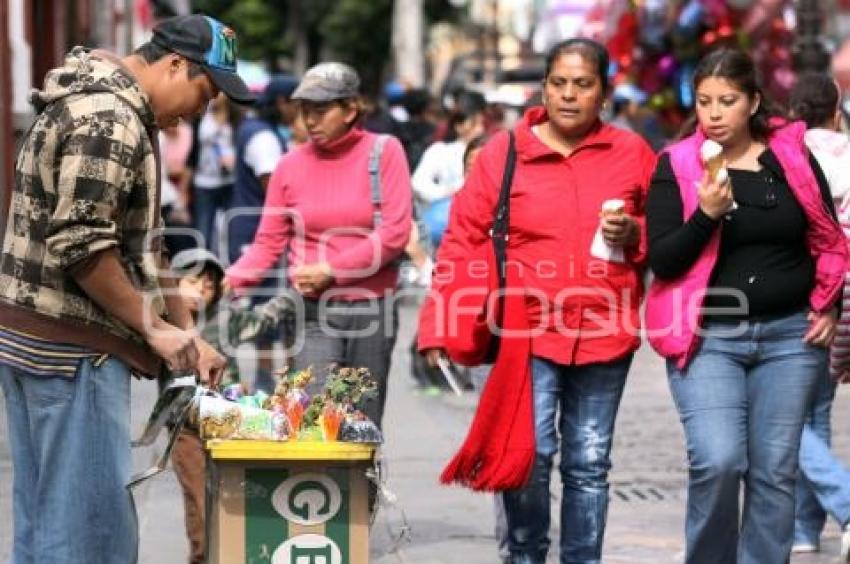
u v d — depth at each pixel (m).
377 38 91.69
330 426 9.35
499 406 11.07
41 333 8.76
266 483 9.34
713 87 10.43
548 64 11.23
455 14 96.25
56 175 8.59
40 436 8.87
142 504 14.20
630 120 28.39
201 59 8.91
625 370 11.37
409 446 17.33
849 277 11.60
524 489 11.32
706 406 10.38
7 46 24.31
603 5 36.06
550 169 11.25
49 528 8.89
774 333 10.44
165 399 9.27
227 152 28.36
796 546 12.94
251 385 17.25
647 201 10.64
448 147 19.61
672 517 14.20
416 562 12.60
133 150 8.58
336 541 9.40
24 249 8.77
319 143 12.77
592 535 11.38
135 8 50.56
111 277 8.58
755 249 10.41
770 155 10.46
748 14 27.42
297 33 95.50
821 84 12.76
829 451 12.38
